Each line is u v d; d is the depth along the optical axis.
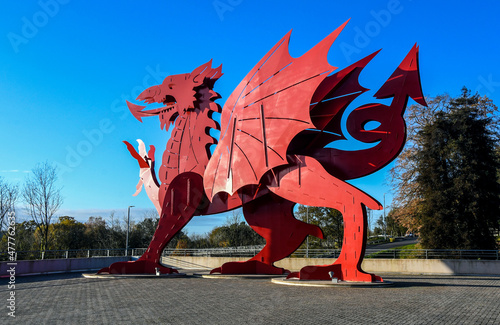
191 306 12.09
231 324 9.33
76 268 29.06
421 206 32.34
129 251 50.34
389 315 10.37
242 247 43.09
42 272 26.28
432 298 13.47
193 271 31.31
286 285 17.89
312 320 9.76
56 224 51.59
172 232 23.84
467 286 17.36
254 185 20.94
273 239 22.50
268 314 10.61
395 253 30.66
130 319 10.03
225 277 22.02
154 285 18.62
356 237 17.20
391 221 78.31
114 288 17.39
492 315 10.35
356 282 16.95
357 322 9.50
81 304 12.71
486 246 28.73
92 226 59.53
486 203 28.98
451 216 29.50
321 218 44.44
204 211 23.64
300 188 18.59
